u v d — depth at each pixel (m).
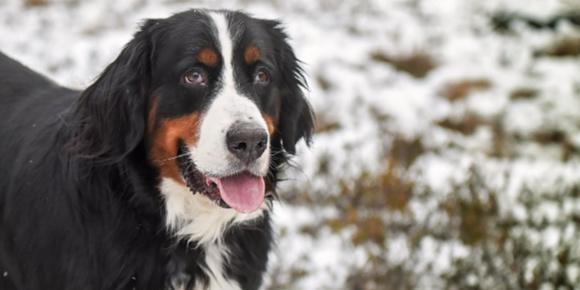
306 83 4.82
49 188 4.26
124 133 4.20
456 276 6.16
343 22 14.41
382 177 7.36
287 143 4.67
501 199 6.89
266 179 4.54
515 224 6.50
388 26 14.61
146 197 4.20
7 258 4.46
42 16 12.83
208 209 4.27
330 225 7.00
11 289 4.52
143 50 4.26
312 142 5.00
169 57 4.18
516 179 8.45
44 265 4.21
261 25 4.53
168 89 4.16
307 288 6.20
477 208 6.64
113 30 12.39
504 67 13.25
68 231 4.14
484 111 11.12
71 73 9.97
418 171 7.58
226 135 3.90
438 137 9.77
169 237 4.25
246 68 4.28
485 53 13.83
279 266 6.27
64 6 13.52
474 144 9.93
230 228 4.39
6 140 4.64
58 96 4.75
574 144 10.31
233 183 4.07
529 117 11.17
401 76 12.16
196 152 4.03
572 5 15.75
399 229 6.74
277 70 4.52
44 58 10.69
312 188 7.57
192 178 4.12
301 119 4.83
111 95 4.21
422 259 6.42
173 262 4.27
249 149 3.91
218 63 4.19
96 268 4.11
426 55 12.85
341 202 7.39
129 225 4.17
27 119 4.66
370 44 13.30
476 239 6.48
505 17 15.44
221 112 4.01
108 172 4.19
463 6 16.34
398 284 6.16
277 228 6.84
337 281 6.29
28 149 4.46
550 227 6.75
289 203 7.54
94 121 4.23
